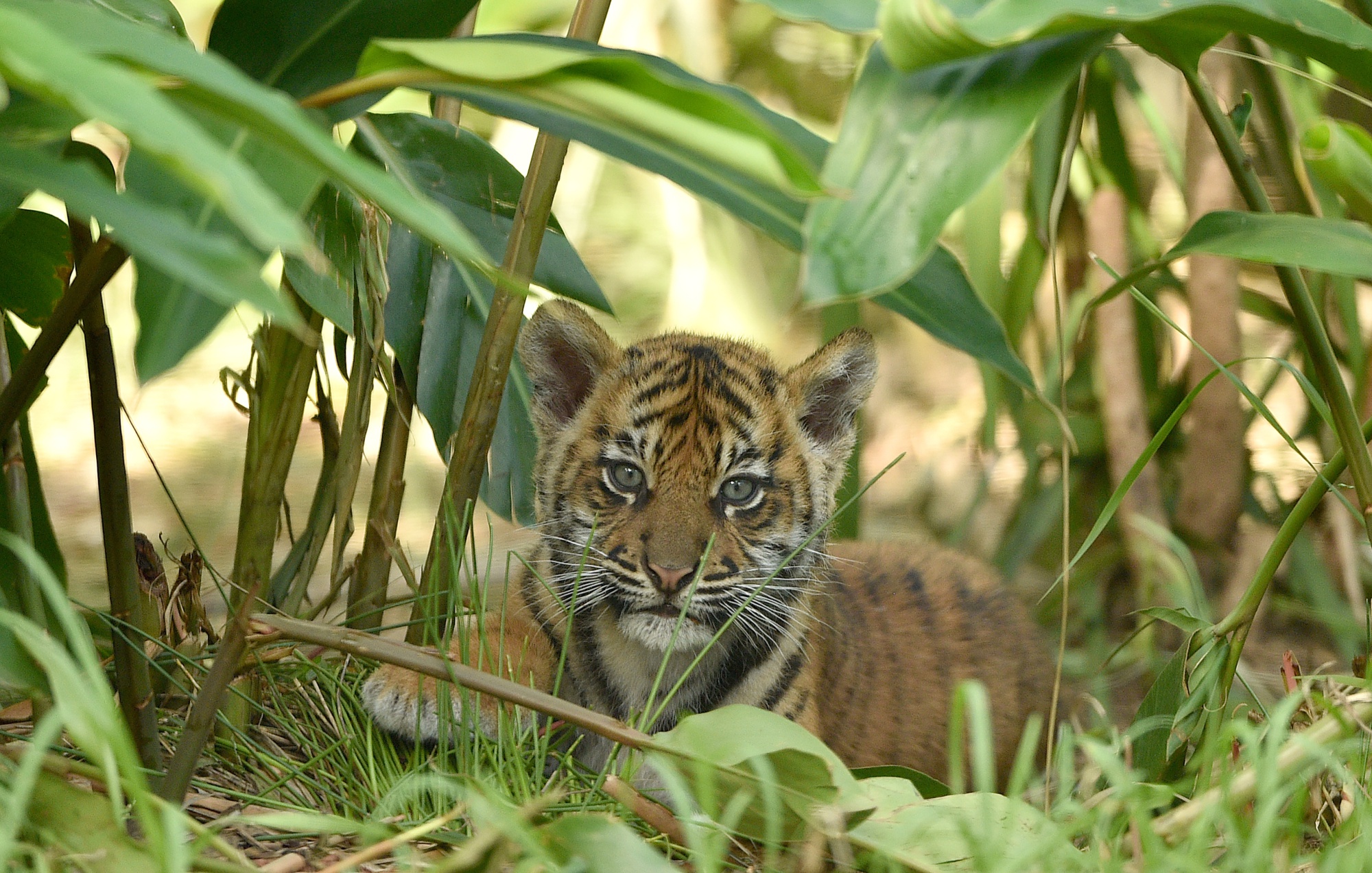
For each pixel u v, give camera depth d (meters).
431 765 5.85
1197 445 11.34
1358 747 5.33
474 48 3.63
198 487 16.09
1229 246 5.07
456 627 6.40
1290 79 9.99
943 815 4.70
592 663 7.12
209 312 3.86
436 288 6.94
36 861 3.71
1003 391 12.27
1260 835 4.34
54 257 6.32
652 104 3.43
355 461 6.95
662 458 7.20
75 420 18.59
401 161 6.74
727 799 4.66
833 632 7.72
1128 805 4.55
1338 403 5.58
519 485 7.62
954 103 4.37
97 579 12.74
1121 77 10.61
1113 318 11.11
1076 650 11.25
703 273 16.77
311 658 6.96
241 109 3.27
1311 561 11.12
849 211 4.27
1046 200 9.65
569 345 7.57
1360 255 4.85
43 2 3.24
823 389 7.91
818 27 16.52
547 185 6.24
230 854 3.81
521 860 4.44
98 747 3.67
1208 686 5.98
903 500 15.88
